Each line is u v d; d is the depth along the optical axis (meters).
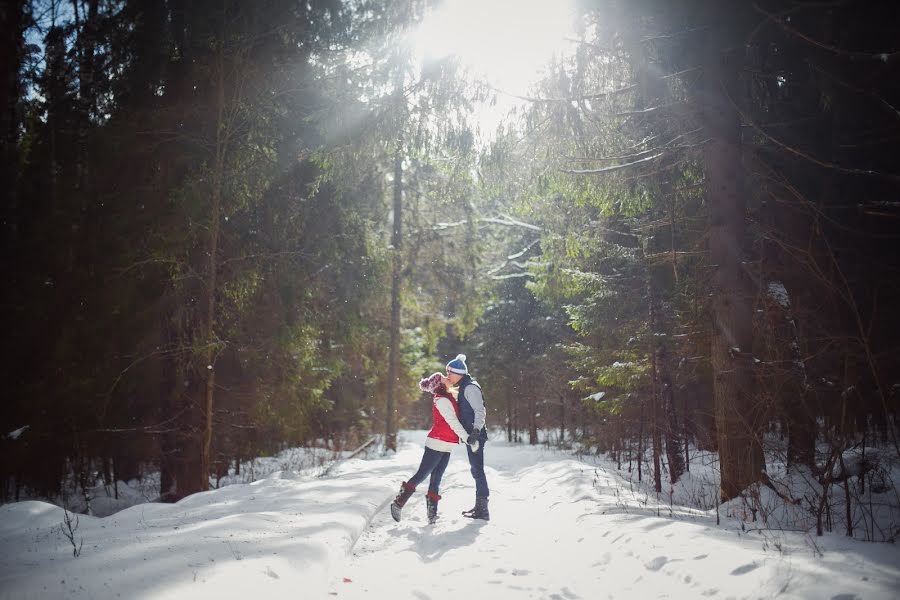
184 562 3.77
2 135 9.29
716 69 7.39
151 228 10.23
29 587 3.22
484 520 6.79
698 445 12.41
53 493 11.34
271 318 11.72
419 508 7.76
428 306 21.50
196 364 10.91
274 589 3.59
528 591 4.05
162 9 11.02
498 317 26.97
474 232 20.27
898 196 9.02
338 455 16.86
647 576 4.26
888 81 8.12
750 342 7.26
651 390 11.17
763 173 8.36
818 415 7.63
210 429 10.48
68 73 12.03
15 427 10.55
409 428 41.66
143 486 13.46
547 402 24.86
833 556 3.90
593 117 8.34
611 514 6.34
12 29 8.28
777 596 3.40
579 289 11.88
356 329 13.53
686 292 10.05
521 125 8.42
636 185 9.05
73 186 11.87
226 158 10.65
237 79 10.24
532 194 9.14
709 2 7.13
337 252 12.40
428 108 8.62
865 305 8.70
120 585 3.29
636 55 7.71
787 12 6.62
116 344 10.53
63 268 11.14
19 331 10.90
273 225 11.63
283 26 10.73
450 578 4.38
